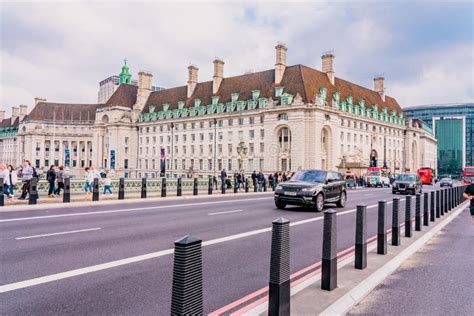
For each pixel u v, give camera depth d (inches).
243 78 3149.6
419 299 229.1
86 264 285.3
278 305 172.1
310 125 2556.6
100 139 4170.8
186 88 3617.1
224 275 265.4
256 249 348.8
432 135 5565.9
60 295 217.3
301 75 2711.6
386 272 278.4
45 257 304.3
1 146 5984.3
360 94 3435.0
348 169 2758.4
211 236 411.5
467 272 292.2
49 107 4968.0
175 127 3491.6
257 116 2837.1
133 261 296.5
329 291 227.6
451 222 592.1
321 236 429.7
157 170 3654.0
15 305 200.8
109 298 214.1
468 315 204.1
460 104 6333.7
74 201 785.6
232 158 2982.3
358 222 283.6
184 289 132.0
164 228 462.0
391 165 3727.9
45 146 4926.2
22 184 855.1
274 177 1662.2
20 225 471.2
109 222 508.7
